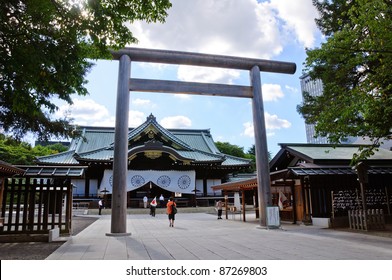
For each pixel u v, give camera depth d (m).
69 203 11.35
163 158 32.28
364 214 11.63
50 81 6.50
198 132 45.81
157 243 9.12
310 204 14.70
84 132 40.06
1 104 9.05
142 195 32.88
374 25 8.35
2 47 5.81
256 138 14.12
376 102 8.97
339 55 9.94
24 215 10.34
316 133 10.52
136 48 12.99
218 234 11.27
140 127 33.94
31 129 10.39
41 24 6.14
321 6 14.20
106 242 9.42
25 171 10.59
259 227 13.19
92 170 31.61
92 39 6.54
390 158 16.52
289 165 19.05
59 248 8.26
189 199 32.69
